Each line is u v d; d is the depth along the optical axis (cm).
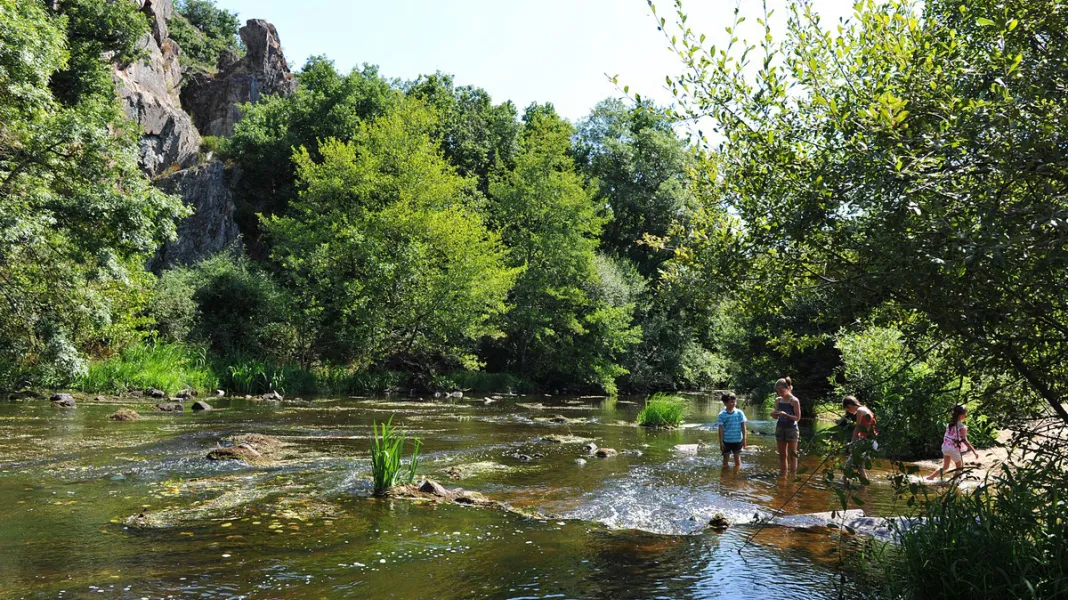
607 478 1085
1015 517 470
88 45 3684
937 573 498
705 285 548
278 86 6053
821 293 518
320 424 1683
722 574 604
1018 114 387
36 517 740
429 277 3362
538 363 4119
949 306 406
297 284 3444
